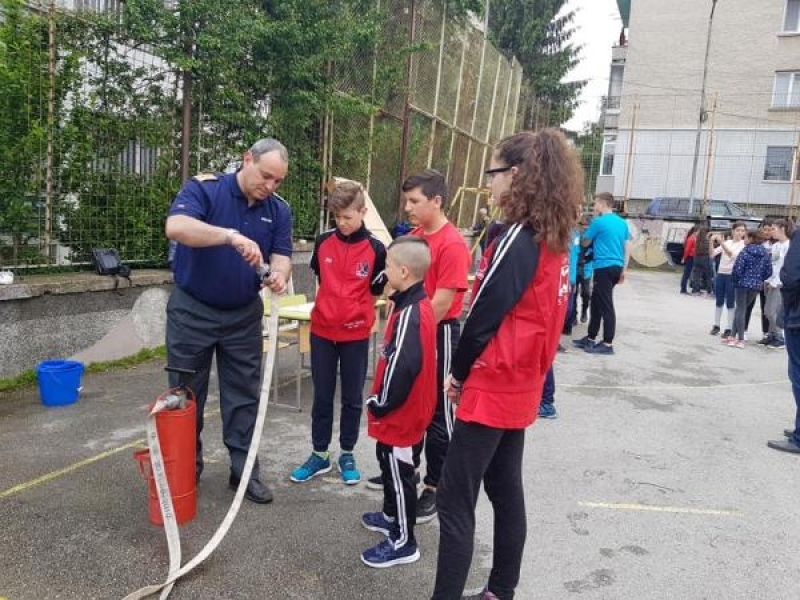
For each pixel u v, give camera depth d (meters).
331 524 3.11
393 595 2.57
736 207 20.17
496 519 2.38
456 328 3.22
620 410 5.26
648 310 11.34
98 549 2.78
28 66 4.79
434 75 10.72
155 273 5.91
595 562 2.90
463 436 2.19
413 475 2.78
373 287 3.48
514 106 16.33
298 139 7.68
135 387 5.03
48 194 5.11
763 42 21.25
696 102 22.12
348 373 3.51
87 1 5.38
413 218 3.13
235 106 6.49
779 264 8.45
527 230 2.06
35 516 3.03
